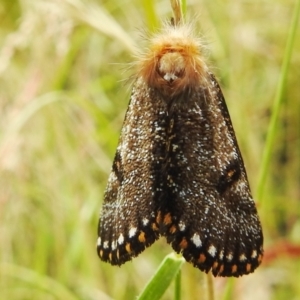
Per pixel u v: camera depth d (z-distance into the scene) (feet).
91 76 0.93
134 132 0.59
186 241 0.57
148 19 0.70
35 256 0.85
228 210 0.58
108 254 0.58
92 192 0.86
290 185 1.00
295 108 0.99
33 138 0.82
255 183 0.90
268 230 0.92
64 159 0.85
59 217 0.85
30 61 0.82
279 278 0.91
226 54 0.94
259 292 0.85
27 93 0.80
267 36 0.97
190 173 0.58
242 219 0.58
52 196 0.84
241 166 0.59
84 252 0.86
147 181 0.58
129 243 0.58
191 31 0.61
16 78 0.82
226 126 0.59
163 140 0.59
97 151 0.86
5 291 0.82
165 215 0.58
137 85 0.60
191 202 0.58
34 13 0.77
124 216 0.58
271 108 0.99
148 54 0.60
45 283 0.82
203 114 0.59
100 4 0.89
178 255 0.61
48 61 0.81
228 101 0.92
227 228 0.58
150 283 0.61
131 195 0.58
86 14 0.73
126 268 0.88
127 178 0.59
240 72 0.94
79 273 0.89
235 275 0.57
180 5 0.61
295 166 1.00
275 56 0.97
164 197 0.58
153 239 0.57
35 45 0.79
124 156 0.59
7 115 0.80
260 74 0.98
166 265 0.61
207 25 0.84
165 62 0.59
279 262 0.92
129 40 0.73
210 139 0.59
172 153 0.58
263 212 0.91
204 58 0.60
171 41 0.60
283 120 1.00
